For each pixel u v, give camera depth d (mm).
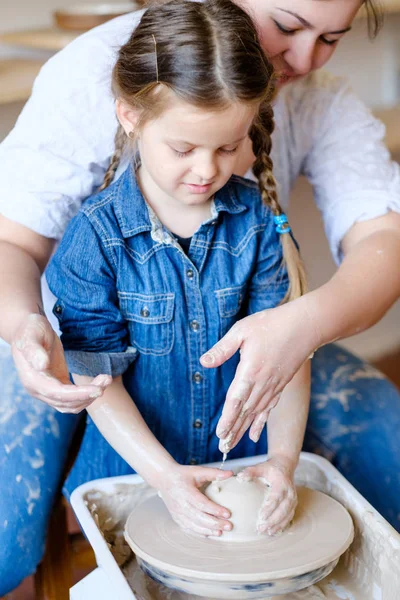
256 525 997
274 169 1483
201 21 991
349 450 1405
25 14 2303
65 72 1312
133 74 1001
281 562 945
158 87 968
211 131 968
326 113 1484
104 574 968
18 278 1175
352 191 1406
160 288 1150
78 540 1464
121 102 1055
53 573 1340
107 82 1293
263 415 1018
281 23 1204
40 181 1288
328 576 1090
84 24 2104
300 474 1205
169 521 1045
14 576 1250
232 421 973
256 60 990
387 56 2834
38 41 2061
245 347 982
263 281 1220
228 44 967
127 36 1281
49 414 1320
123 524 1144
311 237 2689
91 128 1298
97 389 902
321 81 1499
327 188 1456
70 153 1301
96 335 1135
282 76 1302
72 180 1300
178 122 965
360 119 1483
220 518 996
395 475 1380
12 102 2180
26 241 1294
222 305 1180
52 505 1292
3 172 1321
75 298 1127
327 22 1199
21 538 1241
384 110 2689
